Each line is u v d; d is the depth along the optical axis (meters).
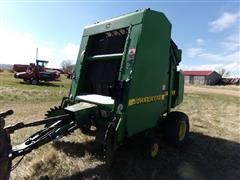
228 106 15.27
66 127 4.09
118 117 4.28
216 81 72.69
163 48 5.18
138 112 4.58
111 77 5.12
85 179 4.05
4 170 2.80
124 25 4.85
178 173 4.59
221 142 6.65
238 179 4.55
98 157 4.80
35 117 8.24
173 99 6.20
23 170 4.18
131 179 4.21
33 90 16.91
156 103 5.16
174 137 5.62
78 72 5.64
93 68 5.61
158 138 5.49
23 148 3.46
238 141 6.85
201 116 10.54
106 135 3.93
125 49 4.61
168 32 5.32
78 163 4.54
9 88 16.89
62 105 5.61
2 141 2.81
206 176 4.58
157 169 4.64
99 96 5.10
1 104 10.90
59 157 4.73
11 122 7.42
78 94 5.55
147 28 4.64
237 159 5.49
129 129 4.38
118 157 4.90
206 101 17.81
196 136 7.06
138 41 4.46
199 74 73.81
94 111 4.62
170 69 5.71
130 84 4.31
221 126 8.67
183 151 5.70
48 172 4.18
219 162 5.25
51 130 3.98
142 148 4.83
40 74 24.11
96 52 5.64
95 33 5.55
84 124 4.45
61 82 28.25
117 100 4.35
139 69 4.50
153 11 4.79
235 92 34.00
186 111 11.84
